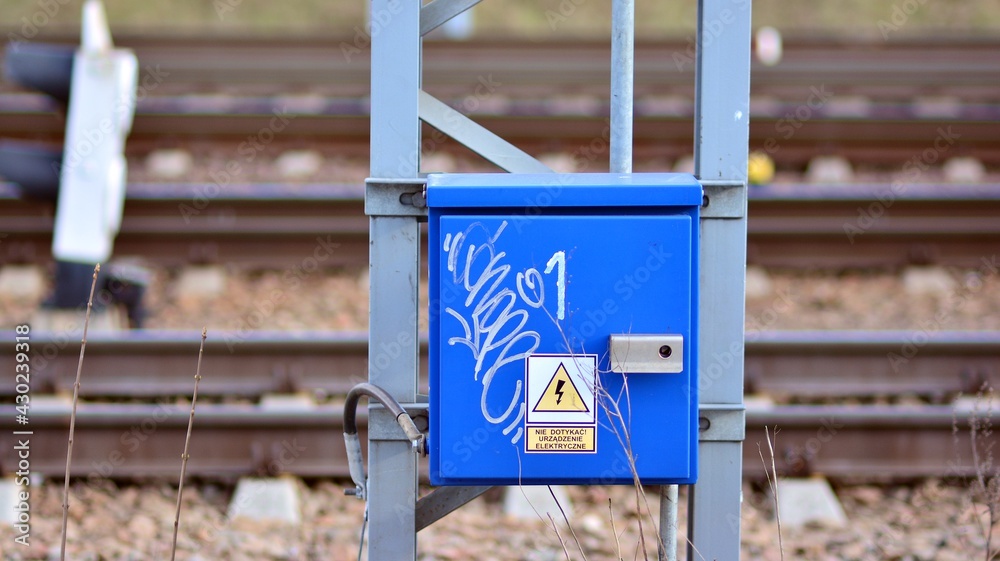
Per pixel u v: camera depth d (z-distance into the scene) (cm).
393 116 278
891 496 504
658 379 263
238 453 492
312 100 981
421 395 289
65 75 661
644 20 1670
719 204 281
